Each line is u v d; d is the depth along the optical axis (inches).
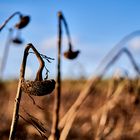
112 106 139.0
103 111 136.9
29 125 131.8
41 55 63.7
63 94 216.4
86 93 112.1
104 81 213.6
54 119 93.4
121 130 144.6
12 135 64.4
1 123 149.2
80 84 216.1
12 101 165.6
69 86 222.7
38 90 62.5
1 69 149.0
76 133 149.2
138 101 143.6
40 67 63.6
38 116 147.3
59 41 94.3
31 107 156.9
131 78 136.8
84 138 146.8
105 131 138.6
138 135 146.6
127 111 149.2
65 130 104.1
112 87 138.1
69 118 105.8
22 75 64.0
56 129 93.0
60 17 95.5
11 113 157.9
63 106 195.3
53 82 64.2
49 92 63.8
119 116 149.6
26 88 63.1
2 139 139.1
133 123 149.2
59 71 94.5
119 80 136.3
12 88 210.4
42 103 171.9
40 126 65.1
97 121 144.6
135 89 138.0
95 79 116.2
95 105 188.5
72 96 213.0
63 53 99.7
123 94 145.4
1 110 162.4
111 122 142.8
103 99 192.9
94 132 145.2
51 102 178.4
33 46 63.7
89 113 169.8
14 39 130.0
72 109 107.7
